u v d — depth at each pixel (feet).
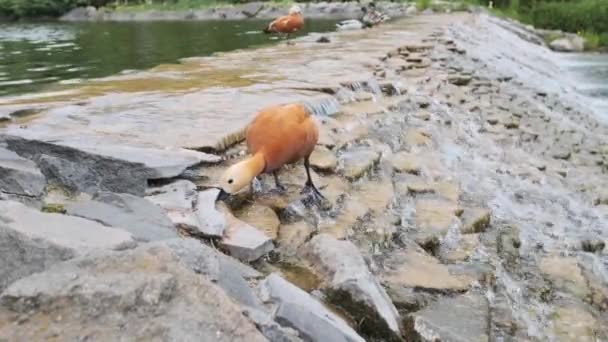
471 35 22.97
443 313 4.61
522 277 5.88
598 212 8.41
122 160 5.24
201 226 4.62
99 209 4.43
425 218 6.35
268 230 5.02
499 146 10.60
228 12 39.22
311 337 3.39
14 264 3.18
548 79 20.86
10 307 2.67
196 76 10.78
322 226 5.46
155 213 4.55
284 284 3.82
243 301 3.51
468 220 6.62
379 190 6.56
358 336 3.67
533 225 7.41
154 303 2.72
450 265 5.56
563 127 13.24
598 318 5.39
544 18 38.47
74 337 2.56
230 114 7.61
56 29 28.45
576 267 6.16
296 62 12.82
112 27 29.63
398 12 33.76
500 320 4.83
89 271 2.91
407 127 9.48
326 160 6.66
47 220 3.66
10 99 8.30
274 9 39.24
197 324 2.70
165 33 25.02
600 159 11.30
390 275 5.08
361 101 9.89
